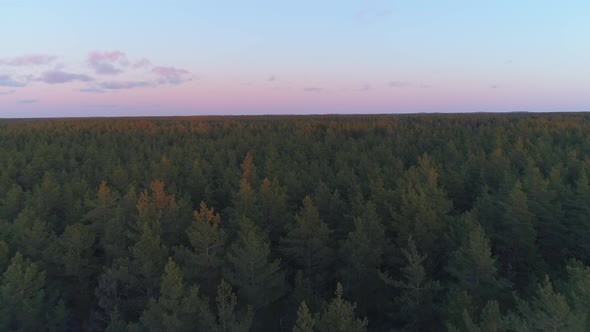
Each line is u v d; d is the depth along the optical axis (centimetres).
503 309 2327
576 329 1550
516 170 4991
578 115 19650
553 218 3259
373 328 2925
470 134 9756
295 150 8162
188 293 2375
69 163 7150
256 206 3784
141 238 2881
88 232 3372
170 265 2356
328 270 3319
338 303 1964
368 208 3297
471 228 2788
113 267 2923
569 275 2325
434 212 3159
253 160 7231
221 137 11938
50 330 2602
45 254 3070
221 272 2906
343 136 10581
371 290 2961
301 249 3162
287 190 4562
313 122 16212
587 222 3147
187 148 8544
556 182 3931
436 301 2717
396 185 4522
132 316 2922
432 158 6047
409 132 10712
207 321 2270
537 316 1683
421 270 2488
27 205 4012
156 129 13500
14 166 6450
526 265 3077
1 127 15550
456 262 2572
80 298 3189
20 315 2447
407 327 2559
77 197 4650
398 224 3297
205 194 4884
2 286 2461
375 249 2966
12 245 3219
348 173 5053
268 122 18338
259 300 2675
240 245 3014
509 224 3200
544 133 8412
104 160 6988
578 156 6103
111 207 3903
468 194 4778
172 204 3600
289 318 2823
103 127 15012
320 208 3947
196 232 2867
